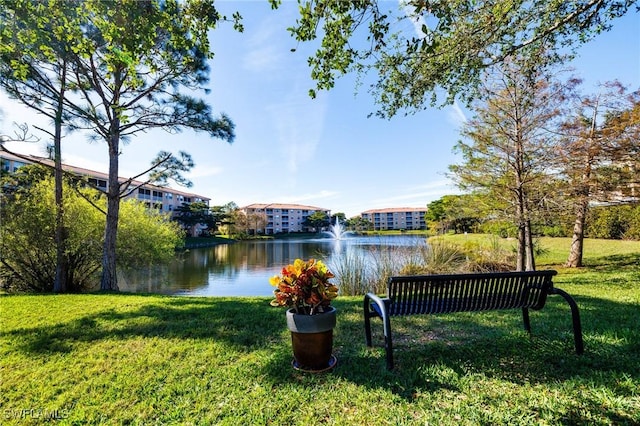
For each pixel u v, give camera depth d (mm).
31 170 10664
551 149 8203
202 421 1984
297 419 1990
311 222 82188
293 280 2734
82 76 7598
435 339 3410
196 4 3684
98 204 10992
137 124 8555
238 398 2248
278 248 34938
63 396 2357
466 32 3785
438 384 2357
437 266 9359
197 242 39812
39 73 6957
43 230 9477
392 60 4184
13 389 2490
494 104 8484
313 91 3436
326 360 2666
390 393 2238
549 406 2010
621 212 14945
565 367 2582
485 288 2908
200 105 8500
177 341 3484
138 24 3381
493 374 2492
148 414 2100
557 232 16969
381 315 2791
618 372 2451
